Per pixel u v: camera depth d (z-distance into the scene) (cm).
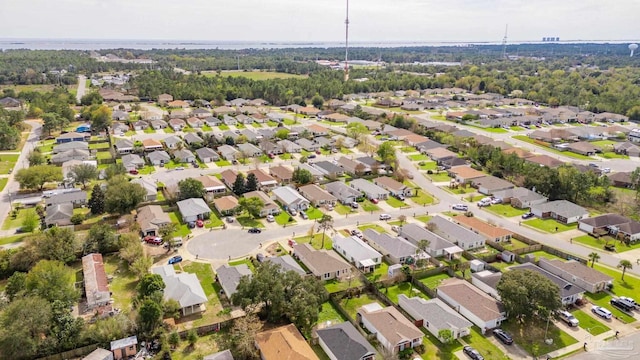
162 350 6153
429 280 8406
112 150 15988
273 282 6825
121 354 6106
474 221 10556
